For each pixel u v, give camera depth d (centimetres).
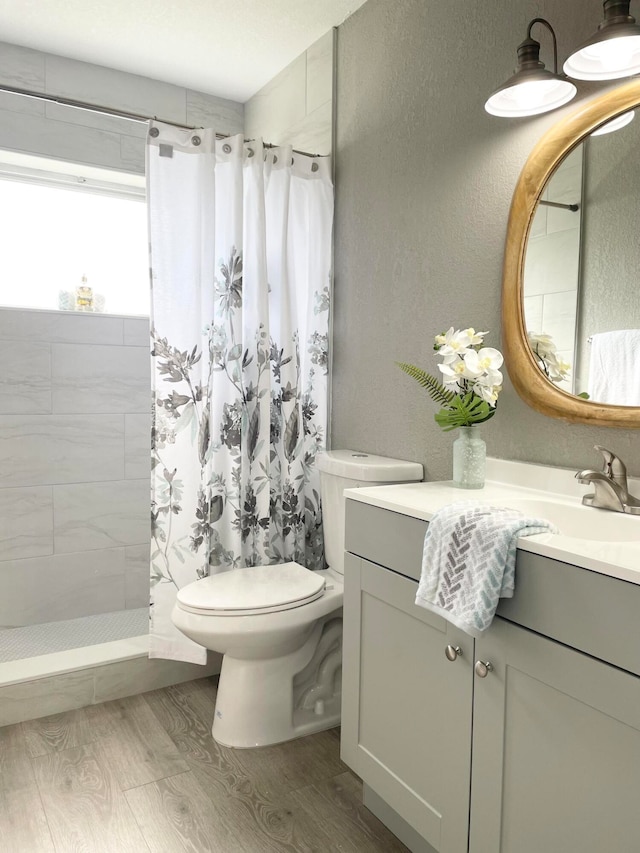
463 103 190
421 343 209
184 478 225
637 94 142
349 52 242
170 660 238
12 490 279
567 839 107
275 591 196
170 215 219
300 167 245
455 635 131
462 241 191
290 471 245
